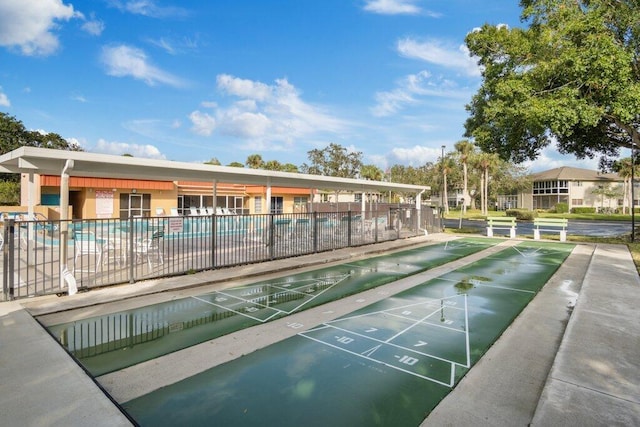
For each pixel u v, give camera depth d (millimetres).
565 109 12109
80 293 7133
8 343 4734
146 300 6930
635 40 13258
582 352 4508
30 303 6465
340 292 7621
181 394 3596
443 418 3182
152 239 10117
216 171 10797
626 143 17250
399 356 4504
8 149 33281
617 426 3027
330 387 3734
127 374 4012
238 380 3883
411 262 11266
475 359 4418
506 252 13484
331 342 4945
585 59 11984
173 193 23594
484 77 16828
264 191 28703
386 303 6832
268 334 5230
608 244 15812
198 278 8508
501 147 17266
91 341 4945
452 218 43438
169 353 4570
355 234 15125
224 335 5184
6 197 26125
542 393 3533
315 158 63625
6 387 3641
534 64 13969
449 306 6652
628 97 11688
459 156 52938
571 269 10211
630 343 4805
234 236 11672
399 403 3432
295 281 8617
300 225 12391
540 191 57875
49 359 4281
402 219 19062
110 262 10242
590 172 57438
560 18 13219
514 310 6418
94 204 20359
